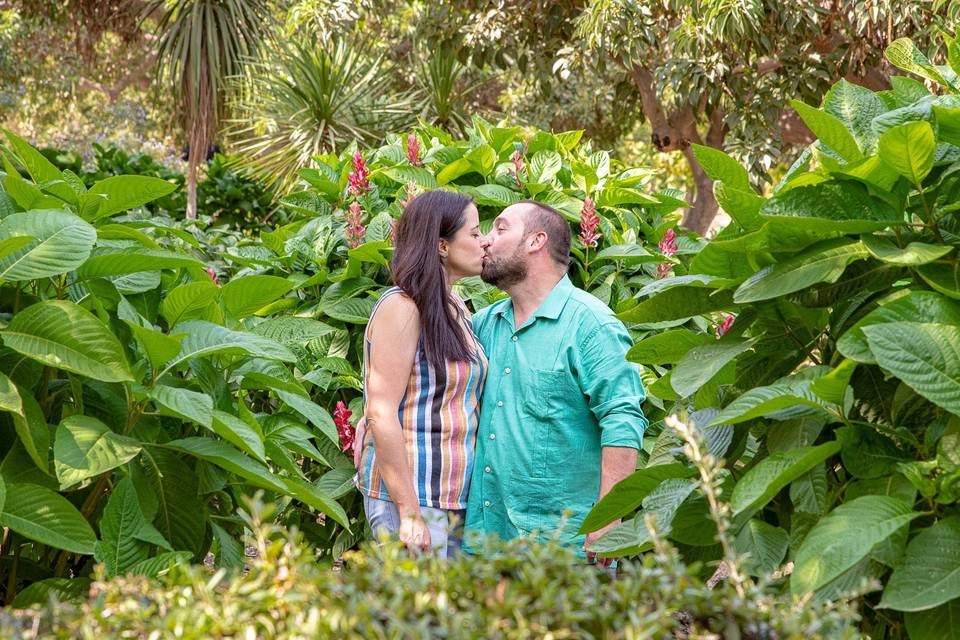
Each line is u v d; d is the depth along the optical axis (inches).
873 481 73.0
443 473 105.5
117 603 57.4
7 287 95.7
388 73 424.5
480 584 58.2
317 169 174.2
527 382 107.6
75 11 560.7
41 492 83.4
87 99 781.9
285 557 57.4
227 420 90.1
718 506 75.2
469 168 165.6
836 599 70.5
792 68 370.9
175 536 96.3
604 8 357.7
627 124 565.9
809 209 76.4
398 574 56.2
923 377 65.6
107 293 99.3
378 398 103.7
